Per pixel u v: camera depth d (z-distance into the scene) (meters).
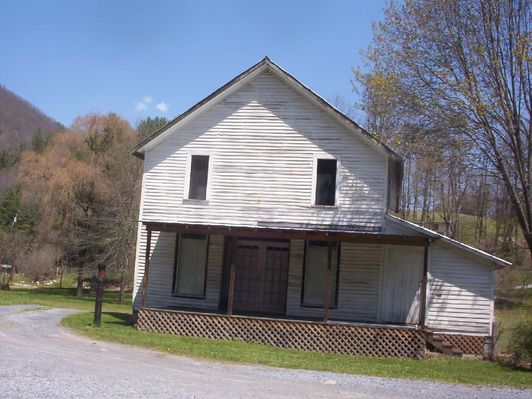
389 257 19.83
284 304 20.38
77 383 9.35
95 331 16.77
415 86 22.64
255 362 13.86
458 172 23.94
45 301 29.19
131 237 36.00
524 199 23.72
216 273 20.73
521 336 16.12
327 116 20.16
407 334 17.14
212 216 20.48
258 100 20.70
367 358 16.39
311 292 20.09
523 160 23.19
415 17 22.75
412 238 17.44
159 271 20.98
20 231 45.19
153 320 18.47
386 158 19.66
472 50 21.78
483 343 18.92
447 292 19.36
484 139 22.64
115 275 38.22
